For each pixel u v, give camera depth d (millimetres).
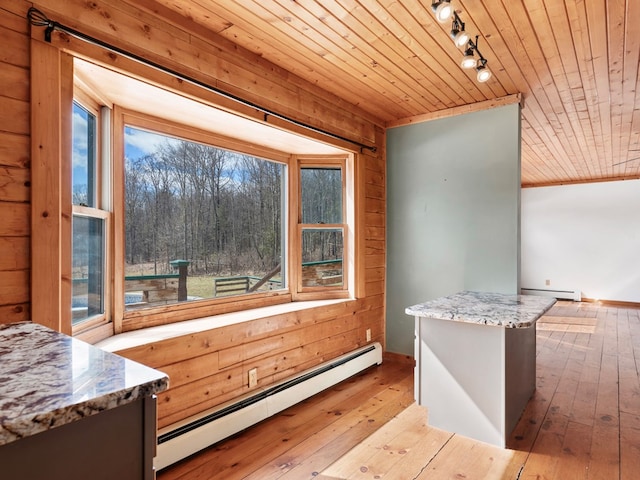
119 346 1860
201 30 2139
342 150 3342
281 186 3375
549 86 3055
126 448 749
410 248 3719
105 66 1736
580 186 7664
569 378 3270
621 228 7266
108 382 748
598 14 2074
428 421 2414
